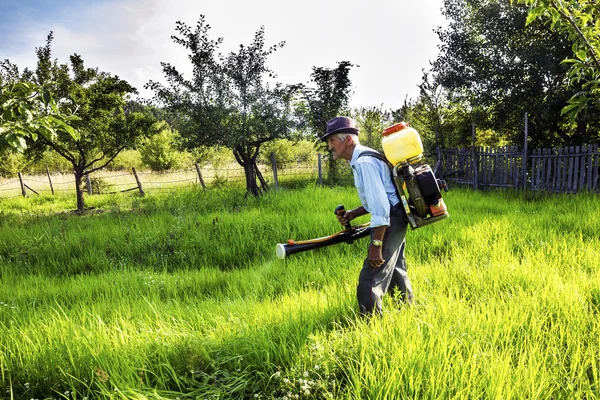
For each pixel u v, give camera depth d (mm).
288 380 2549
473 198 10141
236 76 11992
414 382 2363
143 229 8367
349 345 2855
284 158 22125
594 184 10617
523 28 12672
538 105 12625
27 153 13219
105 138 14000
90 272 6711
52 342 3094
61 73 12898
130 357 2934
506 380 2318
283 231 7488
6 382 2826
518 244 5852
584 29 4426
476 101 14289
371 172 3082
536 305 3316
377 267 3215
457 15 14562
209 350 2977
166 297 5109
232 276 5621
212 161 22453
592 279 3963
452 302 3438
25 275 6465
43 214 12602
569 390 2381
